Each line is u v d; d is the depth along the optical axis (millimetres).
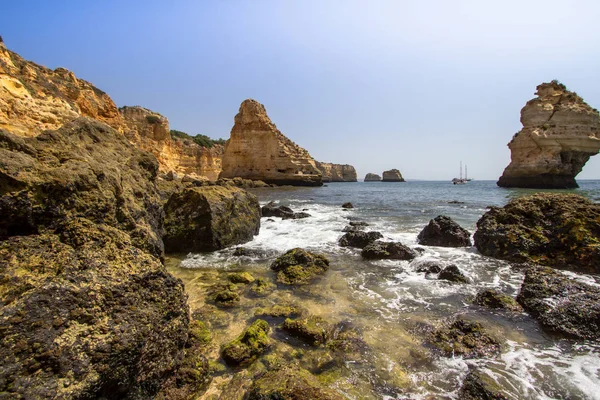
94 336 2986
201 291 6949
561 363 4414
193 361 4145
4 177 3676
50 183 4098
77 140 6820
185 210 10680
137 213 6617
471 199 33156
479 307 6195
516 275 8039
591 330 5109
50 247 3715
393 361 4418
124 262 3898
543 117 46281
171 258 9602
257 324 5117
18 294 2986
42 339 2752
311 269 8242
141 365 3293
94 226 4281
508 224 10086
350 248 11008
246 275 7711
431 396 3758
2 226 3617
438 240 11148
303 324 5160
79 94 30375
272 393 3480
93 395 2771
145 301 3676
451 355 4562
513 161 50688
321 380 4008
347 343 4812
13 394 2418
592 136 43750
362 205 26688
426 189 58688
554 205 10078
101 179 5258
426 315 5828
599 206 9344
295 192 44906
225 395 3768
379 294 6852
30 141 4988
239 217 11930
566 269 8172
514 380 4023
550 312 5605
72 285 3240
